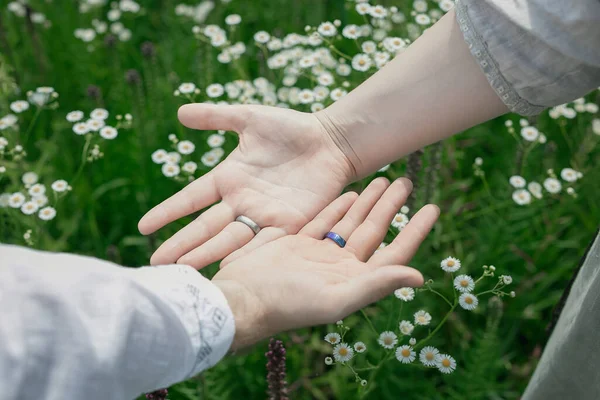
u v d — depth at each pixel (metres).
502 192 0.93
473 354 0.82
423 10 0.99
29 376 0.41
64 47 1.18
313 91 0.90
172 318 0.46
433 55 0.65
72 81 1.15
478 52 0.61
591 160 1.01
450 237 0.90
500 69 0.60
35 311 0.41
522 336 0.92
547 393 0.68
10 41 1.14
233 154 0.70
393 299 0.75
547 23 0.57
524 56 0.59
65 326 0.42
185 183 0.94
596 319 0.60
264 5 1.22
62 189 0.86
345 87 0.96
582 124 0.97
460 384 0.82
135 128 0.97
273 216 0.67
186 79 1.07
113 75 1.13
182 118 0.71
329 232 0.64
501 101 0.65
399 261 0.60
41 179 0.99
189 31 1.18
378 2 1.03
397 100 0.67
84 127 0.92
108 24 1.25
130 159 1.02
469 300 0.69
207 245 0.66
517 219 0.93
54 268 0.44
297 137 0.69
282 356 0.67
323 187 0.69
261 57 0.97
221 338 0.49
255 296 0.55
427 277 0.89
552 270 0.93
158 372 0.46
